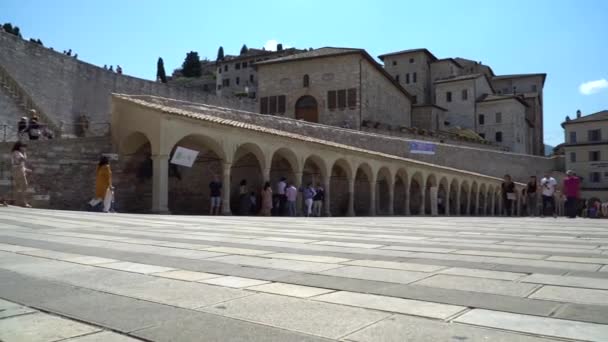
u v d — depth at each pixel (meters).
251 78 119.94
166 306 4.09
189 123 24.31
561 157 71.00
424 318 3.71
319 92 56.00
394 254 7.21
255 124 33.56
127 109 25.38
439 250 7.74
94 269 5.80
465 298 4.35
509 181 24.78
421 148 48.38
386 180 42.88
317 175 36.34
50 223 12.84
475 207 52.78
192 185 29.98
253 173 33.59
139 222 14.18
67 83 37.91
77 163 24.62
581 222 18.02
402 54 93.56
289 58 57.12
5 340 3.22
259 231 11.49
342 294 4.52
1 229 10.98
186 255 7.01
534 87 109.75
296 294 4.52
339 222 17.09
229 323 3.60
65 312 3.91
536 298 4.34
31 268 5.86
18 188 20.00
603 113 83.06
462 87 87.75
